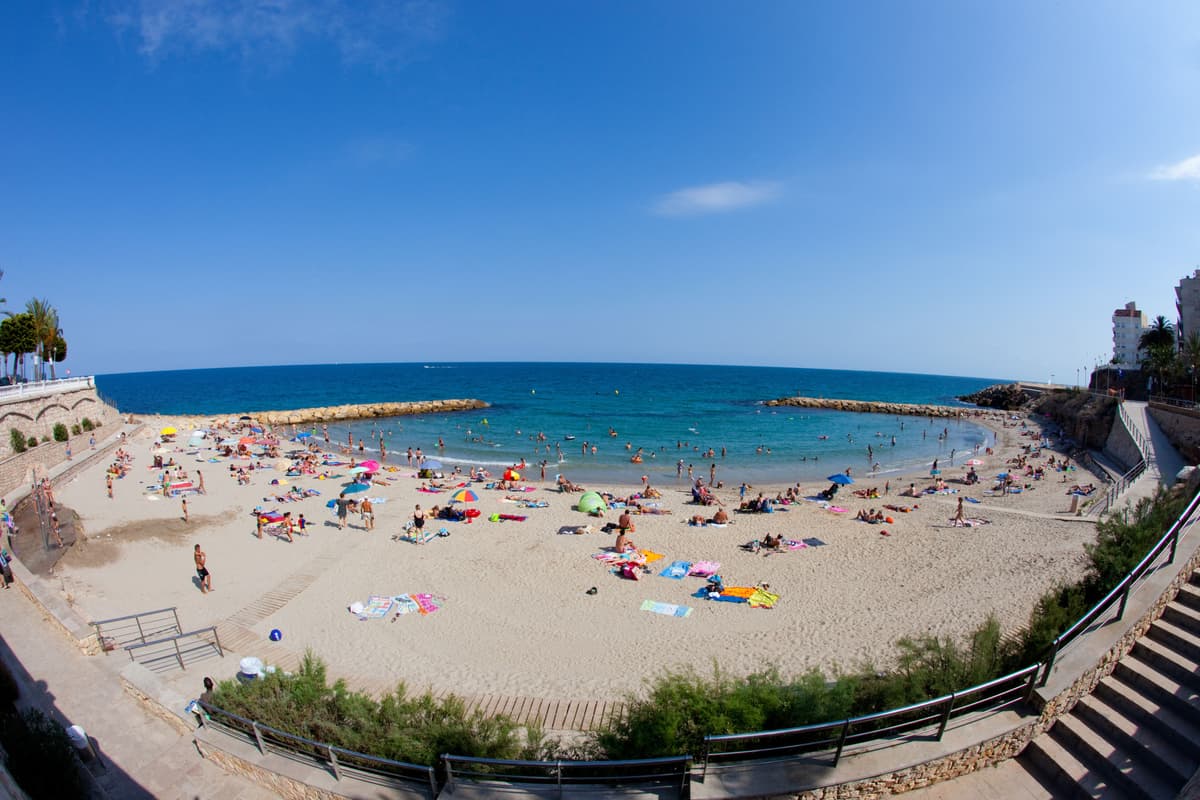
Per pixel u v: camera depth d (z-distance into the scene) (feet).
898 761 23.54
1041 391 313.53
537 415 298.56
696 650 53.36
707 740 23.79
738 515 100.94
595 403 370.94
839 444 204.54
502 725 31.01
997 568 69.87
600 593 66.90
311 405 371.15
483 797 24.26
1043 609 34.01
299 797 27.40
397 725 30.45
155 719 35.35
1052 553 72.64
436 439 212.84
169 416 255.09
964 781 24.44
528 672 49.80
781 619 59.47
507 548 82.79
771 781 22.95
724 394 460.55
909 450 193.57
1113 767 23.35
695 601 64.44
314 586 68.90
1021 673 25.63
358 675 49.34
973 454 178.81
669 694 29.27
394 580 70.95
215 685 42.70
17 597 52.60
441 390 485.56
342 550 81.56
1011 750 25.38
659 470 156.35
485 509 104.94
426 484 124.26
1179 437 123.44
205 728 32.83
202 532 88.74
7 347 145.38
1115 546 35.53
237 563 76.23
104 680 39.70
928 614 58.59
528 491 120.26
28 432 121.49
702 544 84.48
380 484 124.36
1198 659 26.71
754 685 30.09
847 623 57.77
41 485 90.38
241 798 28.32
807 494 122.01
